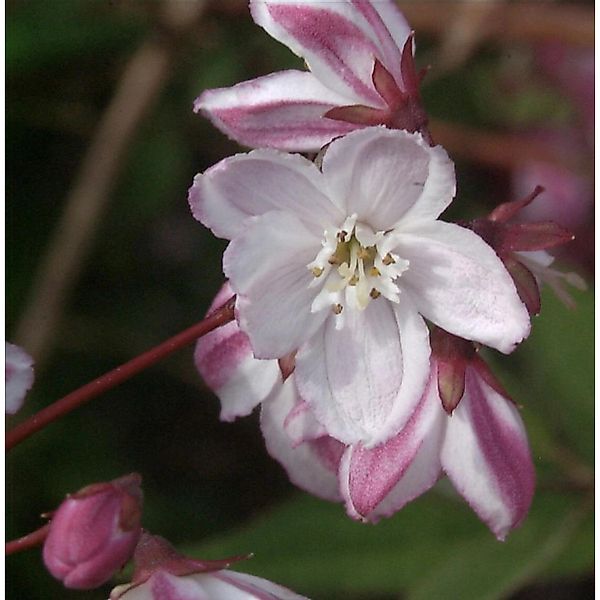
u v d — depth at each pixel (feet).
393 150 0.47
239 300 0.47
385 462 0.49
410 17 0.68
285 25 0.49
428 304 0.48
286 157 0.47
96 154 0.68
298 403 0.51
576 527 0.57
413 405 0.48
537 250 0.49
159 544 0.49
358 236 0.48
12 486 0.66
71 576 0.47
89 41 0.68
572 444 0.60
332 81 0.49
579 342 0.60
